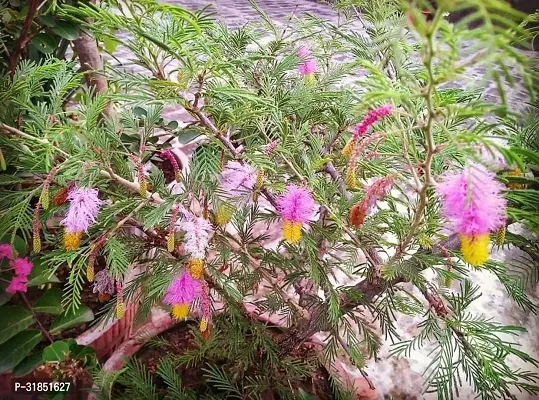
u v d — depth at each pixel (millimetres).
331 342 508
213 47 387
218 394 553
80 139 402
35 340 540
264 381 533
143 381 515
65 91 453
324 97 468
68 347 517
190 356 561
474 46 209
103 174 405
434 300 403
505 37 187
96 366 537
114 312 493
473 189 270
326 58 595
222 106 375
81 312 571
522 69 207
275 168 398
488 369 356
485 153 320
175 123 717
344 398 548
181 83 352
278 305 537
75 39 641
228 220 396
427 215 398
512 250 857
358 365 497
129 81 356
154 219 371
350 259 521
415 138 395
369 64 258
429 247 386
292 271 553
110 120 450
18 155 424
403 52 425
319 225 471
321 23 600
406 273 373
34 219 378
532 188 375
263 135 445
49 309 558
